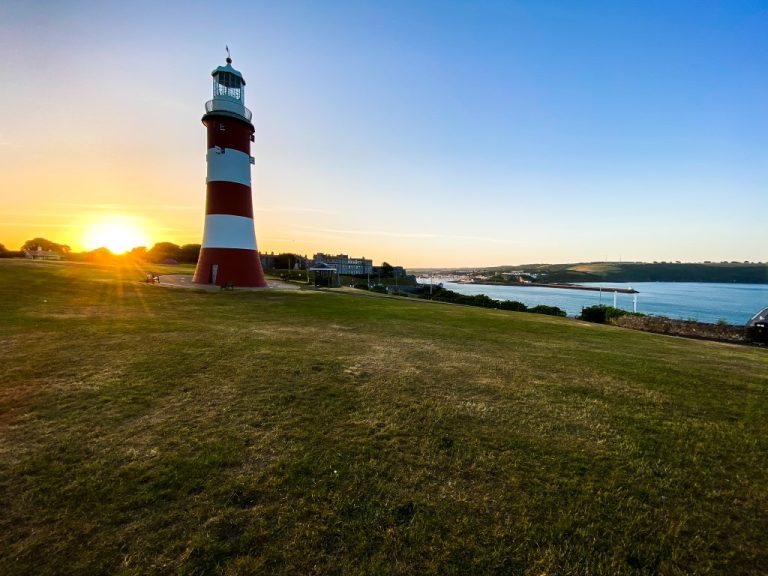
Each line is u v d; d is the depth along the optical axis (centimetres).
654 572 279
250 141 3148
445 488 365
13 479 353
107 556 272
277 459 404
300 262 10819
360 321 1488
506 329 1463
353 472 385
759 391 709
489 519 324
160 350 840
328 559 278
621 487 376
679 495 368
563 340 1261
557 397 631
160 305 1702
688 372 841
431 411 550
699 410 595
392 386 655
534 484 377
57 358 750
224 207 2980
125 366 710
